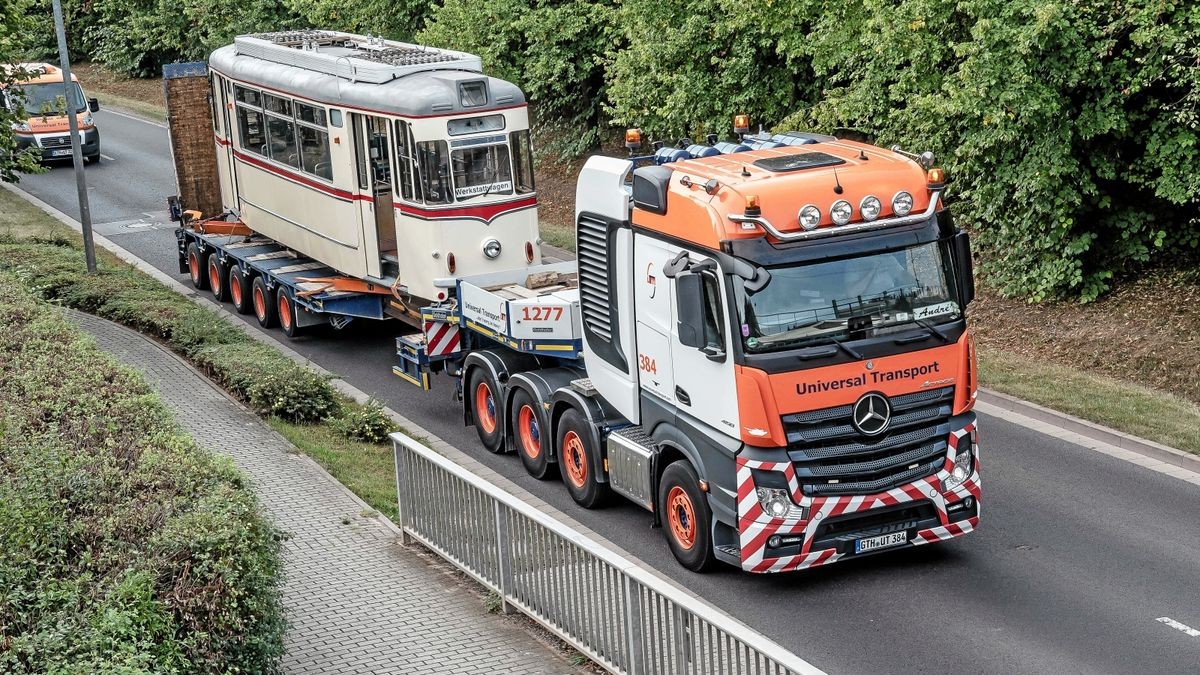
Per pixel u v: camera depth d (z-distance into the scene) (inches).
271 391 656.4
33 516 338.0
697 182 454.0
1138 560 466.0
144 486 367.2
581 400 541.0
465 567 457.7
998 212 827.4
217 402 669.9
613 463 519.8
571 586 392.5
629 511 548.4
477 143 724.0
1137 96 762.2
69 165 1596.9
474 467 613.3
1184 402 640.4
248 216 943.7
